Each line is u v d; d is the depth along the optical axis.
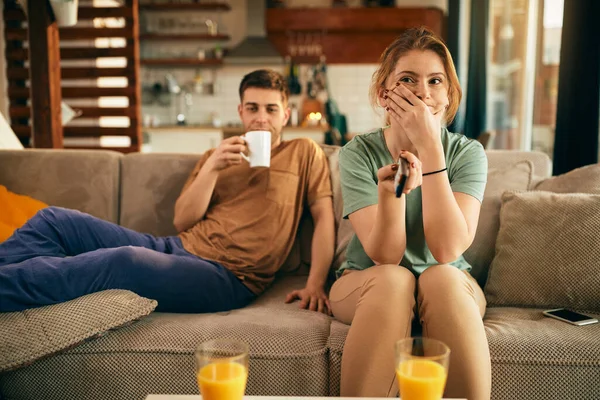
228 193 1.83
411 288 1.17
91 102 5.39
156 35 6.95
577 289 1.46
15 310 1.29
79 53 4.10
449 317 1.08
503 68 4.15
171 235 1.96
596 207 1.52
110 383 1.28
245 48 6.93
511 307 1.54
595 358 1.20
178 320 1.41
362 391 1.04
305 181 1.86
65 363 1.28
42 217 1.55
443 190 1.23
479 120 4.57
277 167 1.82
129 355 1.28
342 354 1.17
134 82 4.17
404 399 0.77
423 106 1.25
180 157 2.02
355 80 7.18
